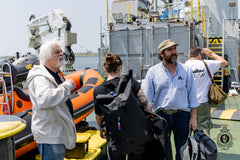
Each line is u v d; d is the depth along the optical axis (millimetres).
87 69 6859
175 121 2971
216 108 6957
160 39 8461
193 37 8367
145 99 2332
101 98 2189
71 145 2316
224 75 8531
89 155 3451
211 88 3545
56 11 9930
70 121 2250
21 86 7816
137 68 8883
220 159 3787
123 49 9016
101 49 10023
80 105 4730
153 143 2297
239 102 7793
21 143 3283
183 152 2875
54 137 2166
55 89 2062
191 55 3752
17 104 3637
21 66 6180
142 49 8742
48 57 2221
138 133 2141
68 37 9594
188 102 3027
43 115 2143
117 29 9047
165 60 2877
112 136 2221
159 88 2977
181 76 2918
